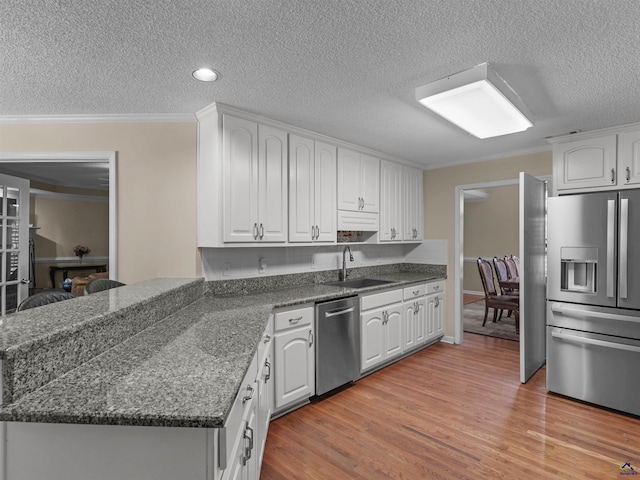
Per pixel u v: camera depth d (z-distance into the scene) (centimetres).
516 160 389
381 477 190
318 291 308
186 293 233
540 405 273
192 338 160
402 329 369
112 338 144
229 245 255
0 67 193
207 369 122
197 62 191
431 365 360
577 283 290
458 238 433
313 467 198
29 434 94
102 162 276
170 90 226
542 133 321
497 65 197
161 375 116
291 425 243
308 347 270
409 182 436
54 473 94
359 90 228
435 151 385
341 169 343
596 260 273
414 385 311
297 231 301
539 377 331
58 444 94
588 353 276
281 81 215
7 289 321
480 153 394
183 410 92
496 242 793
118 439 93
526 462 203
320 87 223
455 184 436
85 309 147
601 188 294
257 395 174
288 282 333
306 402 275
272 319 245
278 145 287
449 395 291
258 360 181
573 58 189
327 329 283
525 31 165
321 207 322
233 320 197
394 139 338
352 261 402
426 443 221
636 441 224
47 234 668
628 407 258
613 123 290
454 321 434
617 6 147
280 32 165
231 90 227
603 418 254
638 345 254
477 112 237
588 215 278
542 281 356
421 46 178
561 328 290
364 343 321
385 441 224
